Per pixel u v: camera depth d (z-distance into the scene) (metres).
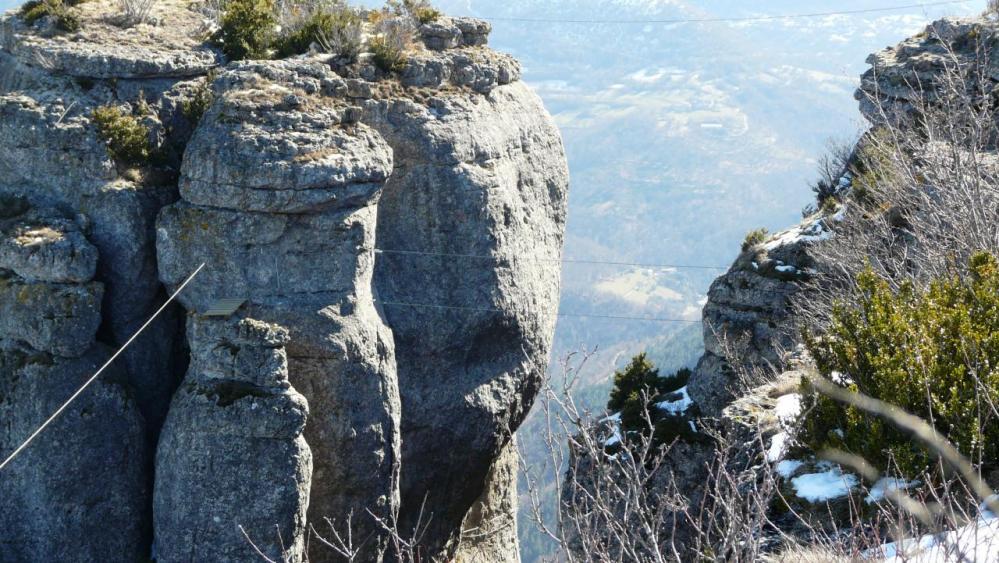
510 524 41.03
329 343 29.95
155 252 31.03
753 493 12.69
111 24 34.94
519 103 39.22
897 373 16.02
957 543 10.66
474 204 35.28
